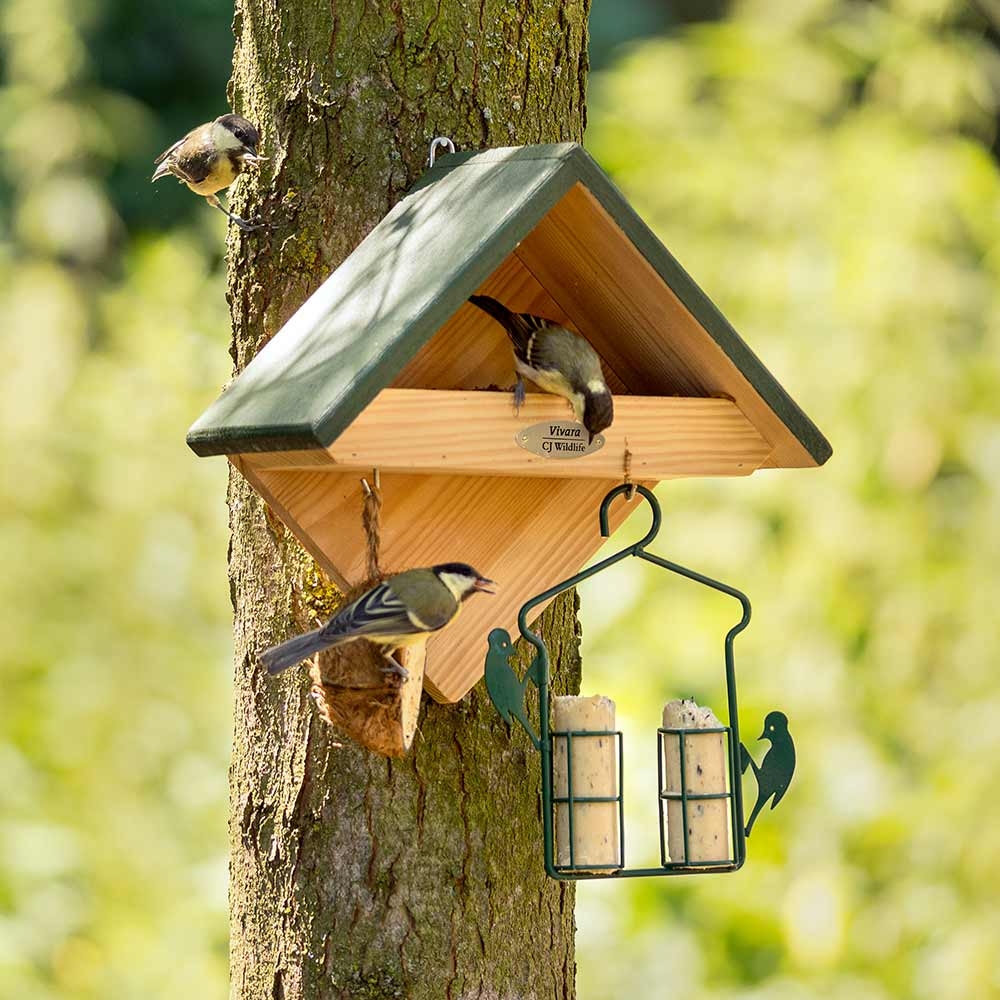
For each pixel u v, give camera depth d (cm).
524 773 767
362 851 741
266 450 638
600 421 683
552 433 685
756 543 1308
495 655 688
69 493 1450
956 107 1409
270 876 755
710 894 1284
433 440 655
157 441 1395
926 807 1253
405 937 738
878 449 1295
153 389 1399
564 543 766
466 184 704
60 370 1494
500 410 671
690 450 721
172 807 1355
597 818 731
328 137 761
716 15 2255
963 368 1308
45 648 1391
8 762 1327
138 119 2014
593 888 1280
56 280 1627
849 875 1277
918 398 1287
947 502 1331
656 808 1229
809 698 1282
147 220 2058
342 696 675
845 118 1433
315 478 707
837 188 1352
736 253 1351
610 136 1434
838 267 1309
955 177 1348
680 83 1441
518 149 695
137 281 1490
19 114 1959
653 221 1392
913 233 1319
